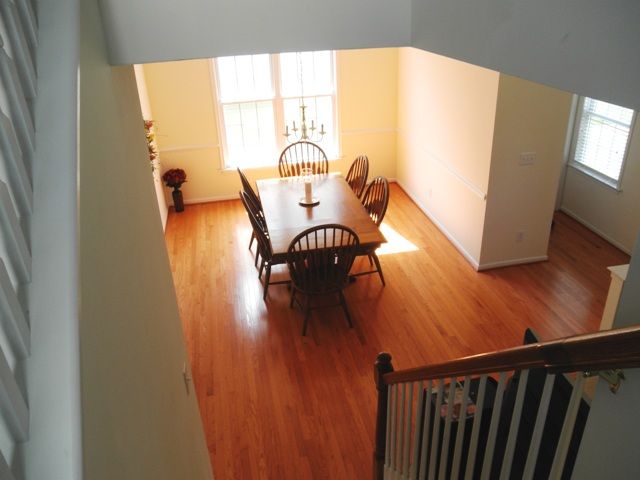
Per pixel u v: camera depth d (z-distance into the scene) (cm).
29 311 87
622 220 536
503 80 426
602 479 95
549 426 216
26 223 95
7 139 89
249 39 178
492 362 116
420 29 177
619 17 90
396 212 637
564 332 421
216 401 369
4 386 72
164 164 652
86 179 120
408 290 480
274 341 424
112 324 127
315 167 640
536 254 516
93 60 146
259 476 314
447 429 155
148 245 197
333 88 656
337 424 347
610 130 539
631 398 85
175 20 171
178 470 191
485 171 469
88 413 97
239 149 671
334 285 418
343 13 180
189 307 470
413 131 633
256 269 527
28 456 77
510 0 123
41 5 122
